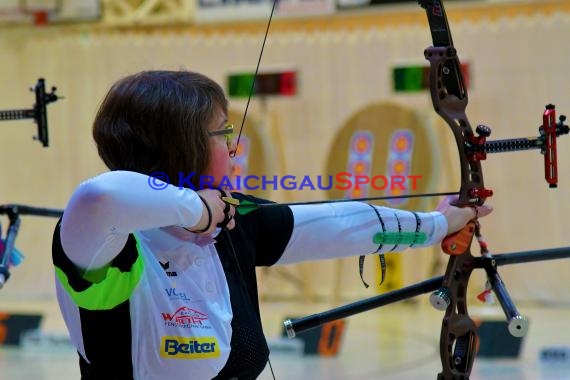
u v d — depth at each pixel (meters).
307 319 3.39
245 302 3.18
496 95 11.61
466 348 3.35
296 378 7.98
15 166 12.99
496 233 11.59
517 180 11.53
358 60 12.05
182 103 3.00
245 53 12.39
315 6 12.07
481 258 3.37
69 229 2.68
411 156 11.64
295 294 12.17
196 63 12.56
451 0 11.66
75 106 12.81
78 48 12.77
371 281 11.94
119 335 2.93
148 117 3.00
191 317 2.95
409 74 11.76
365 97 12.05
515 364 8.41
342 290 12.05
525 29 11.49
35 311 11.88
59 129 12.87
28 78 12.88
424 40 11.82
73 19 12.73
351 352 9.09
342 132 11.97
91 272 2.76
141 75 3.10
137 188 2.68
